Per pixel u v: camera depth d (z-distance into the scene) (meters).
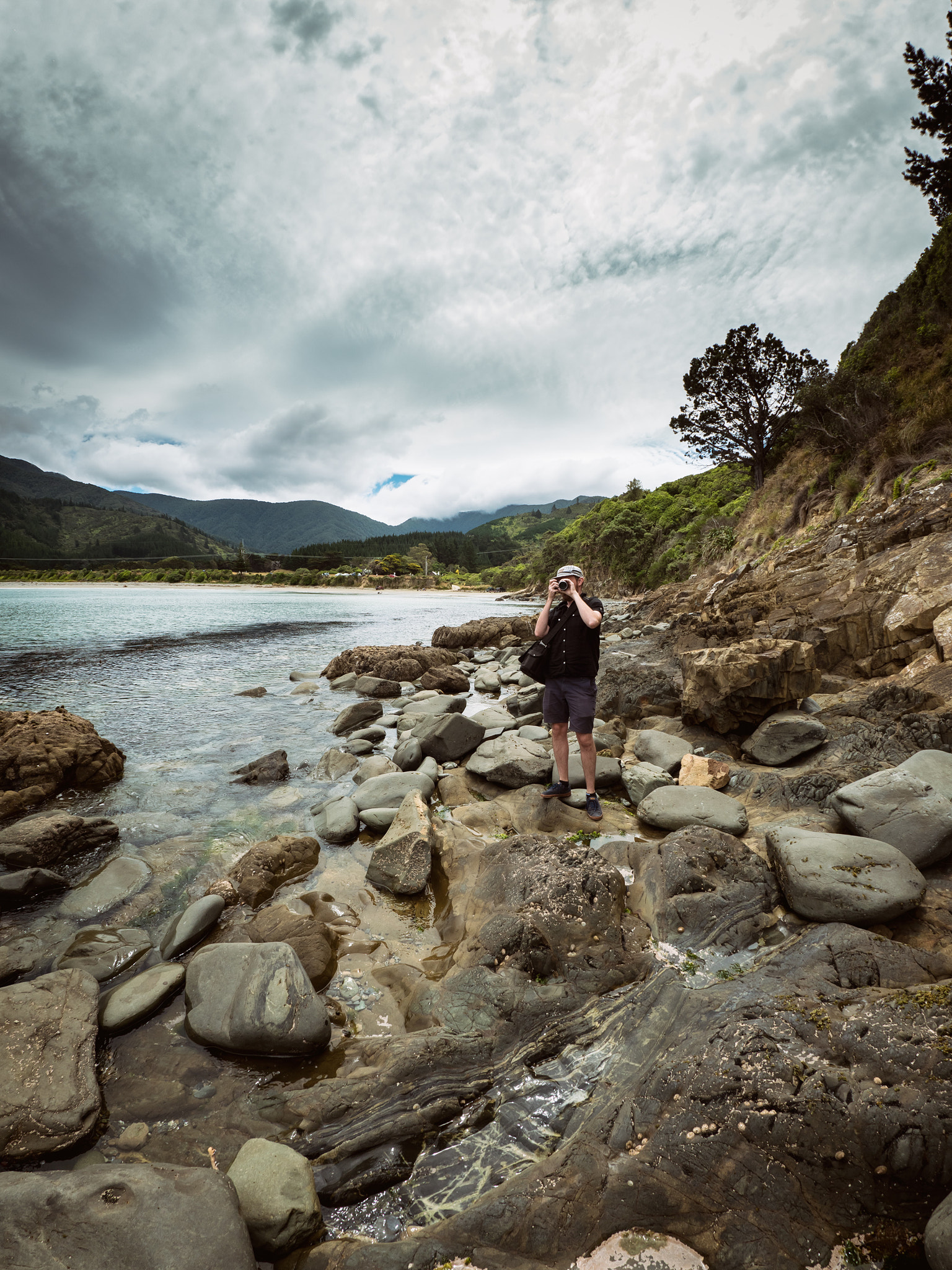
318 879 3.80
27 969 2.84
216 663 13.81
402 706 9.58
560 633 4.67
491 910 3.18
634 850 3.83
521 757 5.40
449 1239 1.59
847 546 14.19
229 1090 2.17
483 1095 2.12
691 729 6.39
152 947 3.07
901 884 2.83
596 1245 1.56
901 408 19.39
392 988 2.76
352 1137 1.96
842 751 4.91
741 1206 1.61
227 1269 1.39
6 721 5.92
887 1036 1.91
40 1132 1.89
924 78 21.47
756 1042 2.01
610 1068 2.15
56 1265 1.34
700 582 30.02
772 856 3.33
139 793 5.38
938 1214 1.46
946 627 6.66
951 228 19.84
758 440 36.41
